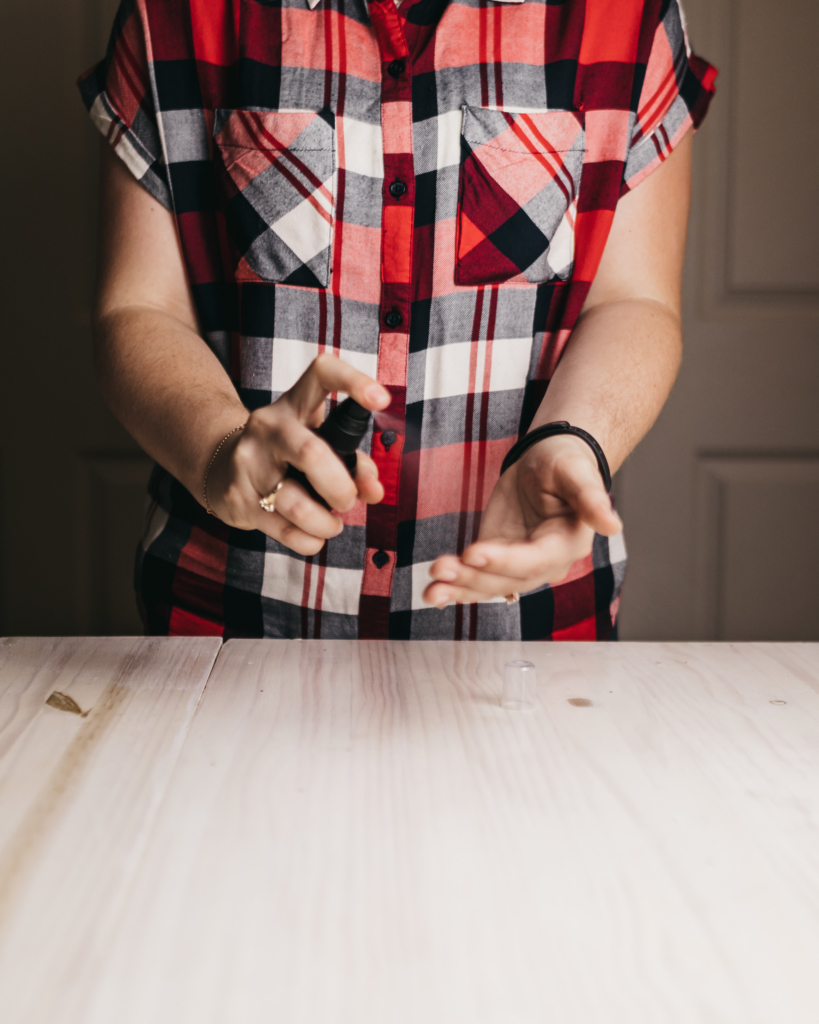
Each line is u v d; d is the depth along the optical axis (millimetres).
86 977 562
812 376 1850
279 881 662
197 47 1032
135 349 989
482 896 645
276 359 1055
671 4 1065
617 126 1051
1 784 753
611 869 680
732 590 1909
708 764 776
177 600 1088
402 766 772
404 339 1046
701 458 1875
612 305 1053
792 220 1801
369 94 1023
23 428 1760
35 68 1659
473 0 1030
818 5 1733
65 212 1704
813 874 676
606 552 1117
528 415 1088
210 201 1057
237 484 803
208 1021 526
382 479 1057
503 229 1034
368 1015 530
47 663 896
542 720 823
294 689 862
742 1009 536
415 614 1084
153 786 752
